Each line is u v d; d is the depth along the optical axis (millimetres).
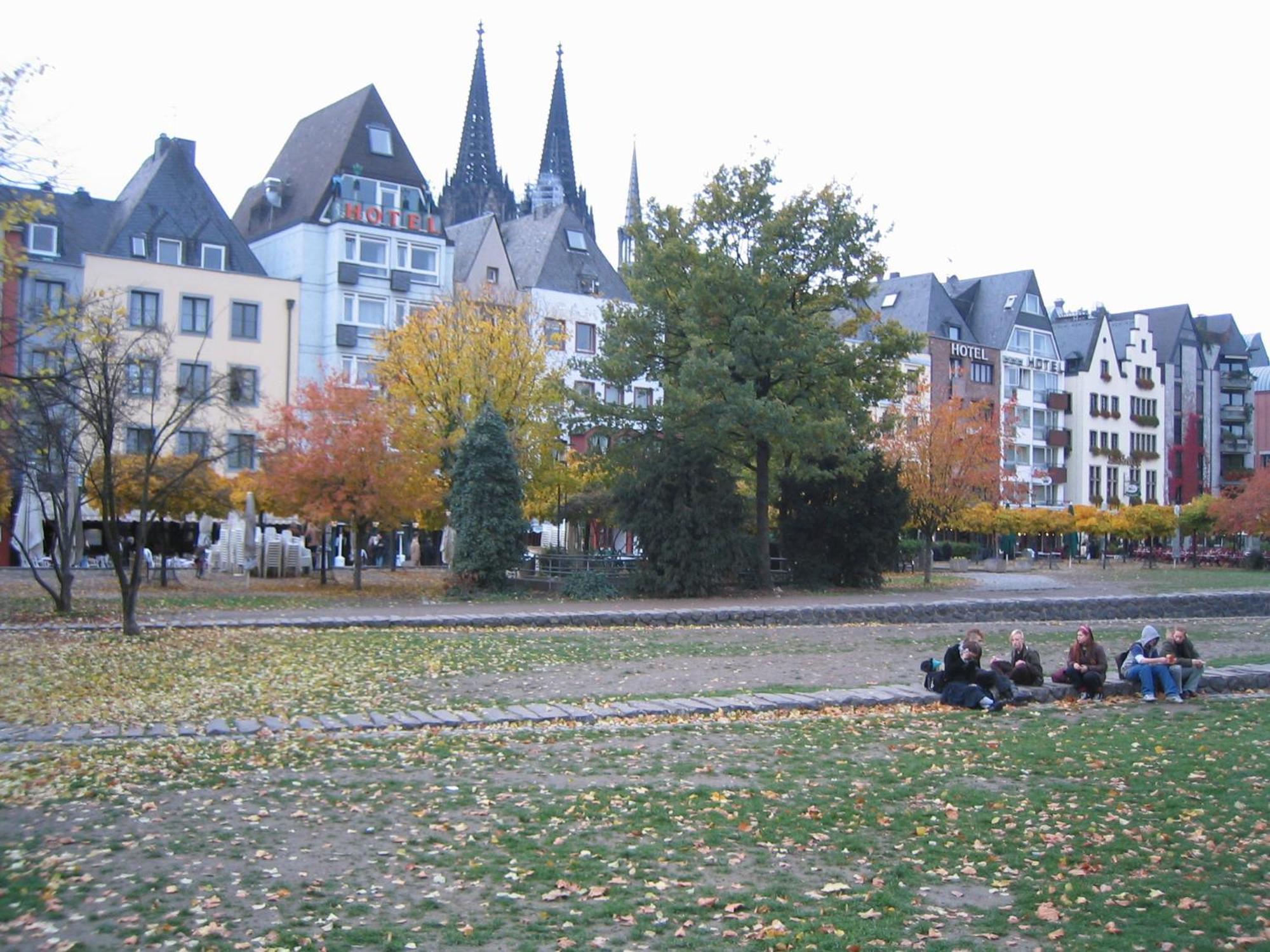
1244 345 126312
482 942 7270
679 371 38812
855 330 42719
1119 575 59625
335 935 7344
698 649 23938
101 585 40344
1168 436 117750
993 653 24266
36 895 7938
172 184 63875
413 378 45156
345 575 49344
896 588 44125
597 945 7215
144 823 9852
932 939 7348
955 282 107688
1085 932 7414
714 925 7578
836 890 8266
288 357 63969
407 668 20391
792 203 40969
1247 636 28344
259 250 69750
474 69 153250
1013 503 75312
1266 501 68125
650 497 38000
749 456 42344
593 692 18000
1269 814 10367
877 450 45625
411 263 67938
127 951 7066
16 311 44406
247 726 14523
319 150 70375
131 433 47844
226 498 44719
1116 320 115000
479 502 37469
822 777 11758
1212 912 7785
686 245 40281
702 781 11547
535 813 10258
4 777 11453
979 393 98000
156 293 59781
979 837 9609
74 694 16984
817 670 20719
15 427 25641
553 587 38156
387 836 9562
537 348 46750
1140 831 9773
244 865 8750
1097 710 16562
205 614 28891
